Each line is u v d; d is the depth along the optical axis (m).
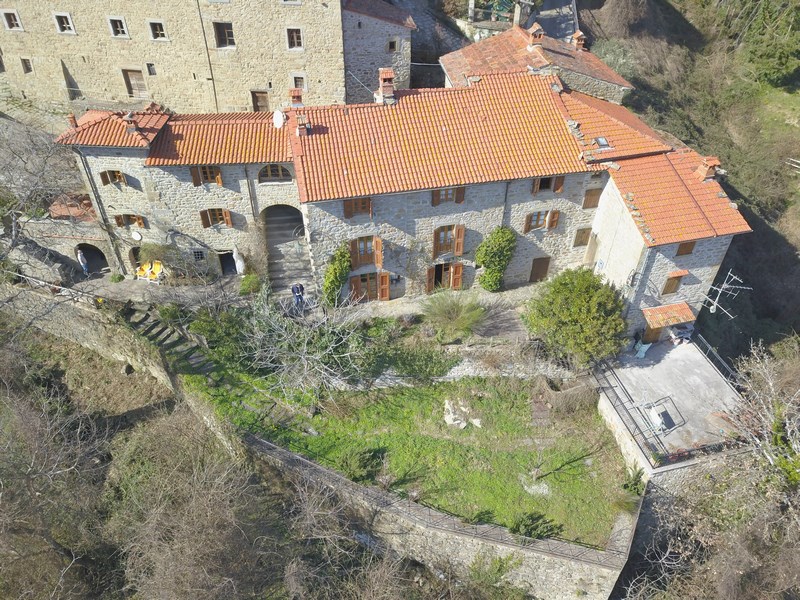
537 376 27.86
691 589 23.06
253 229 30.27
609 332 25.58
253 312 28.39
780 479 23.39
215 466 23.47
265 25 32.34
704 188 26.86
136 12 32.44
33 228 31.09
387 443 26.12
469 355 27.67
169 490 25.19
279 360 27.98
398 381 27.80
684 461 24.06
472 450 26.09
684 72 49.84
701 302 28.73
